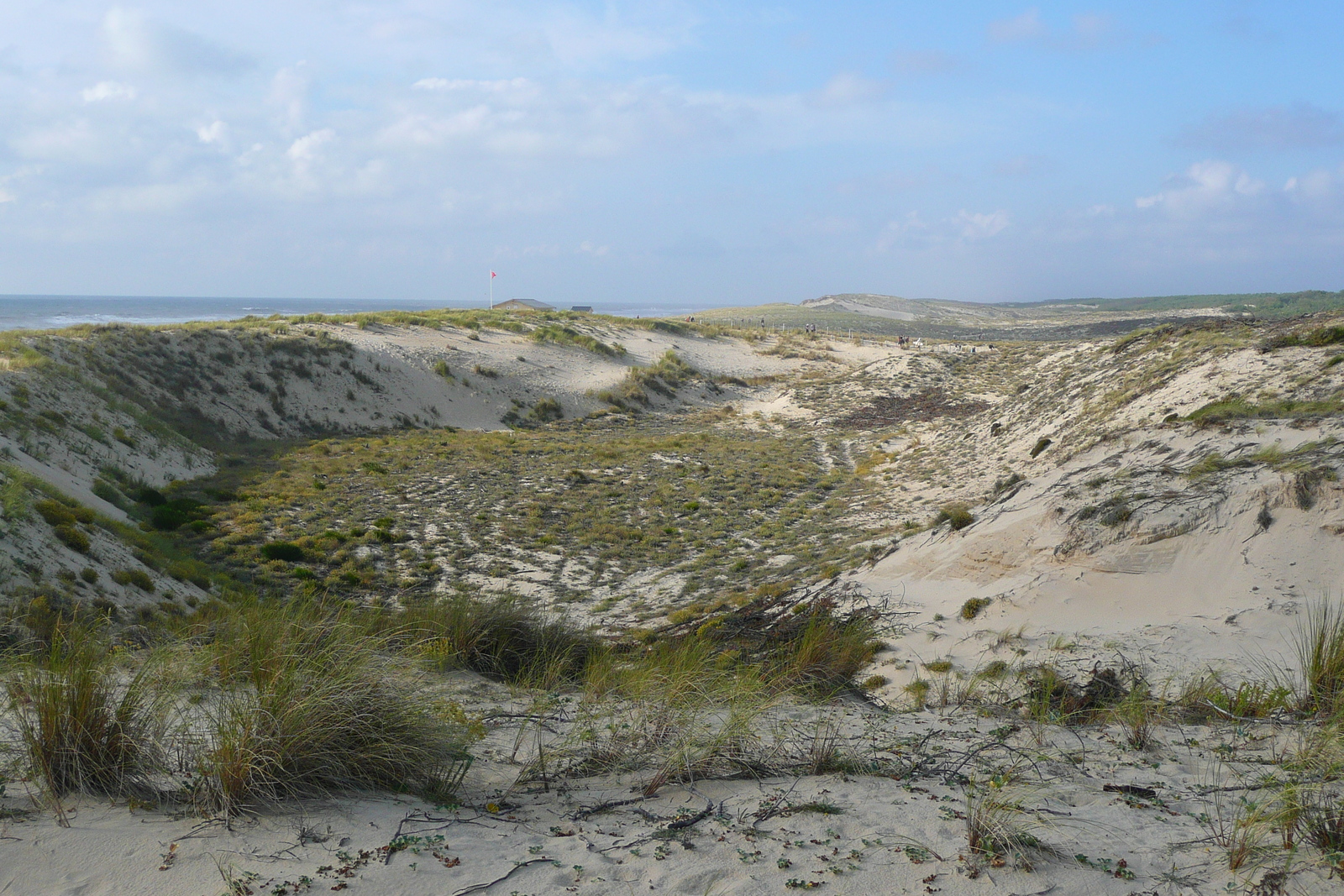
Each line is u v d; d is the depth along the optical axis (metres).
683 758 4.96
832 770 5.07
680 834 3.90
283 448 33.72
